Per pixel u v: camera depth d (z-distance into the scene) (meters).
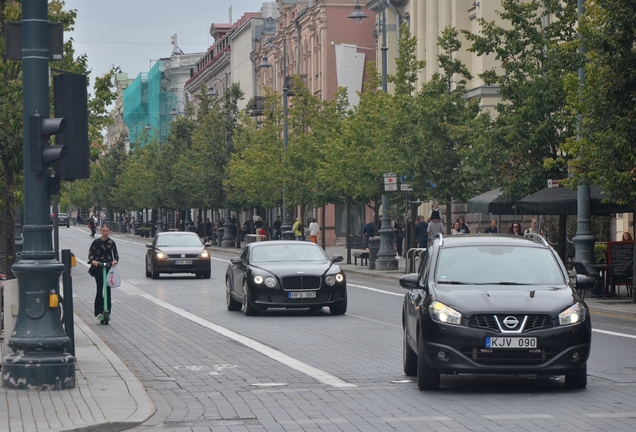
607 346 30.50
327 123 96.81
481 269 23.25
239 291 43.25
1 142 41.84
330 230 130.25
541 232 71.56
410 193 71.25
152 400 21.12
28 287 21.38
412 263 66.88
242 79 185.38
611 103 42.25
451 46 70.44
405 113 69.56
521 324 21.17
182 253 70.50
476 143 55.84
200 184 131.50
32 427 17.22
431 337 21.42
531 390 22.25
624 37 41.81
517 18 55.94
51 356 21.34
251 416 19.17
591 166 43.03
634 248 45.84
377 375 24.78
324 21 133.50
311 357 28.50
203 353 29.70
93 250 39.56
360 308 45.59
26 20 21.45
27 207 21.39
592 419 18.45
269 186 109.44
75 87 21.47
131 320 40.91
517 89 55.28
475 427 17.75
